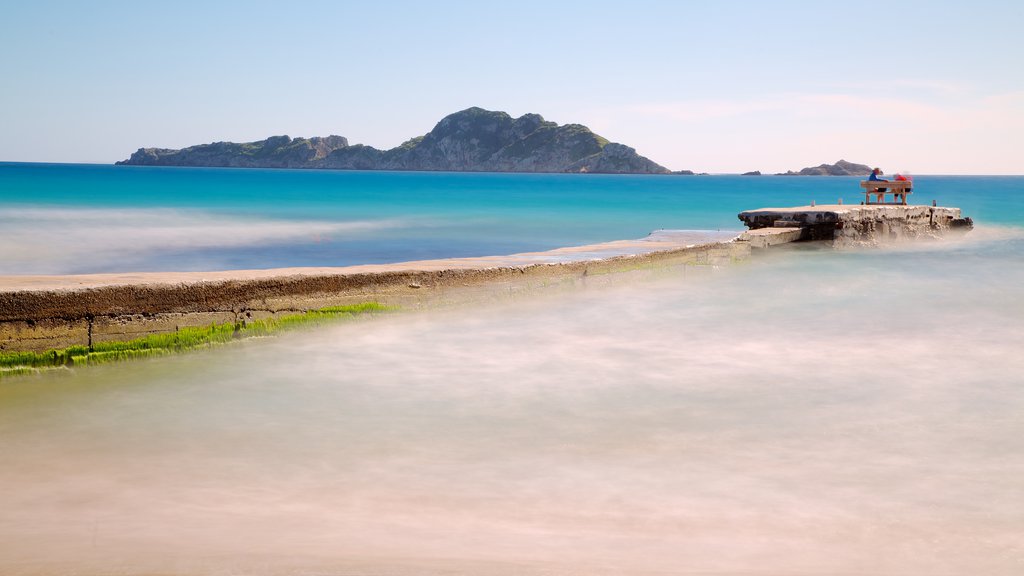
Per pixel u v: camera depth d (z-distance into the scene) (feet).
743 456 21.52
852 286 59.11
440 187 377.30
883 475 20.08
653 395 28.09
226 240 102.99
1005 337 39.86
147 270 73.51
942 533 16.65
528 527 16.75
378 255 91.50
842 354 35.47
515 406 26.55
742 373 31.63
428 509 17.79
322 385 29.32
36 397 27.43
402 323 41.45
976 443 22.72
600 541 16.01
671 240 76.59
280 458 21.30
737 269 67.51
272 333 37.58
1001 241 105.40
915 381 30.35
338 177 631.56
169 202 180.65
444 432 23.68
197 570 14.06
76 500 18.31
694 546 15.81
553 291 50.80
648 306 48.39
